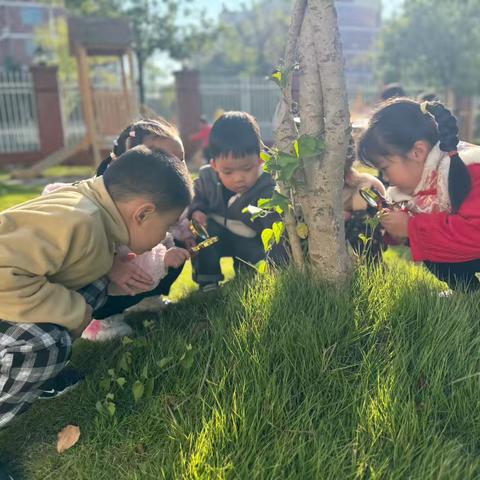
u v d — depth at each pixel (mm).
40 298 1623
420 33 18125
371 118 2314
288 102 2023
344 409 1638
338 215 2072
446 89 18312
